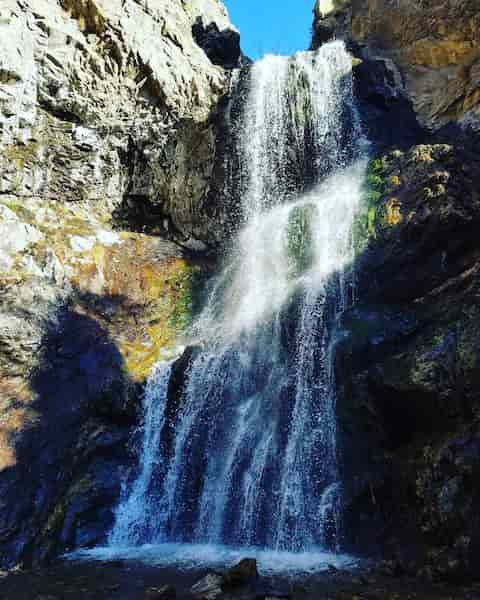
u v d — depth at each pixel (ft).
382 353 26.27
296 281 36.76
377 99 46.32
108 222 45.16
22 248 36.65
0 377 29.27
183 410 31.63
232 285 41.65
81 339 33.78
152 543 26.35
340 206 37.78
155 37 45.29
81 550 24.56
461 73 41.88
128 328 37.32
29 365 30.55
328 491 24.77
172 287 42.01
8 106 38.96
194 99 46.26
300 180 45.57
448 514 19.22
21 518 23.71
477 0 41.57
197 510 27.58
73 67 41.63
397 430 23.77
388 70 46.98
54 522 24.63
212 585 17.89
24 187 41.06
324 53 49.21
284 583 18.39
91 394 30.76
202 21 55.62
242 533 25.66
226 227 46.98
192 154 46.65
